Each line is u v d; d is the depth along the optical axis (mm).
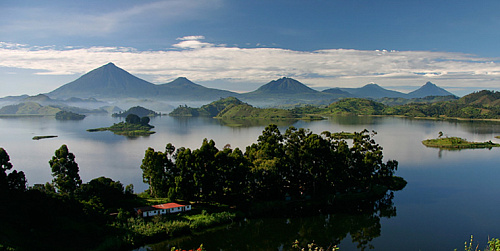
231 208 103750
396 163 129125
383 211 105688
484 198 117562
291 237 88062
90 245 74938
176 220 91062
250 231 91188
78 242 74875
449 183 137875
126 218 88250
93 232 79562
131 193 110312
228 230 91062
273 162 111188
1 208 77188
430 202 114250
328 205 111188
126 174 157750
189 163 105062
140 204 98562
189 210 98500
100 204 91625
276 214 103312
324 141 117562
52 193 90062
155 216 90312
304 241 85688
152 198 106688
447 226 93312
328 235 89250
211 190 105000
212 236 87250
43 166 176250
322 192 117938
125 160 194250
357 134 134875
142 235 81562
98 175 155375
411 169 164375
